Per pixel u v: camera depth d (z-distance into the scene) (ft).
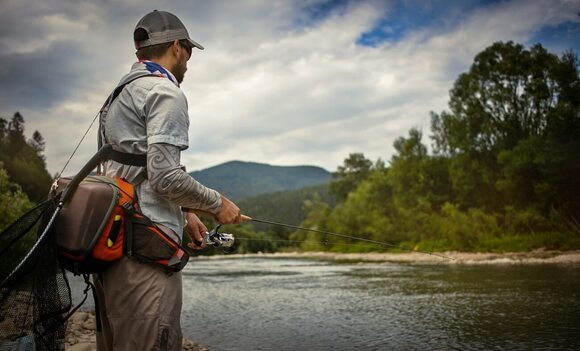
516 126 90.43
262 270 67.62
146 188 5.42
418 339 18.12
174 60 6.29
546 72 85.40
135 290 5.12
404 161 115.96
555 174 74.74
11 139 171.94
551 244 68.85
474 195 93.50
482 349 16.08
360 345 17.70
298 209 515.50
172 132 5.28
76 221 4.86
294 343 18.47
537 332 18.07
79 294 26.12
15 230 4.60
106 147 5.16
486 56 92.07
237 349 17.72
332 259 106.52
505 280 36.76
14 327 4.50
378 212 127.65
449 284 36.45
